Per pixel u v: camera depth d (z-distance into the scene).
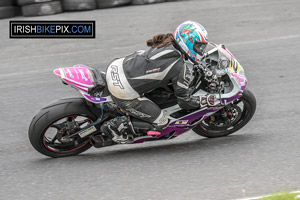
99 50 35.03
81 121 19.02
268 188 15.68
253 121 22.17
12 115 24.12
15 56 34.69
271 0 49.72
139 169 17.55
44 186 16.52
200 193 15.54
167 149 19.52
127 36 38.22
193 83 18.70
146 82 16.91
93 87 17.44
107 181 16.67
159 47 16.72
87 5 47.53
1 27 42.06
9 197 15.86
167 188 15.98
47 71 30.94
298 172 16.73
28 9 45.16
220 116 19.84
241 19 42.41
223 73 18.14
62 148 18.94
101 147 19.34
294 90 25.80
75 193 15.88
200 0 51.06
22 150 19.97
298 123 21.55
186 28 16.84
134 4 49.84
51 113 17.69
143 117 17.86
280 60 30.94
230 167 17.41
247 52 32.94
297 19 41.66
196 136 21.00
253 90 26.09
